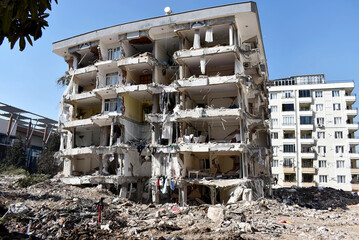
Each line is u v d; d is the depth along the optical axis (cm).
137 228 1524
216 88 2917
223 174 2820
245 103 3042
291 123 5950
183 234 1418
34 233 1329
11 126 5547
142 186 3164
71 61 3772
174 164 2762
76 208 1759
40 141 6462
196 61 3023
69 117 3584
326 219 2034
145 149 3006
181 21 2970
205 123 3059
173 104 3156
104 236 1366
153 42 3297
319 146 5766
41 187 2536
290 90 6106
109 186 3012
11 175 3544
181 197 2689
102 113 3278
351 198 3244
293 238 1423
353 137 5897
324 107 5925
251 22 2964
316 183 5578
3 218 1405
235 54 2833
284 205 2445
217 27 2952
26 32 555
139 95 3256
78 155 3469
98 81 3338
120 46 3316
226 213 1838
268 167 3684
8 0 482
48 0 541
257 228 1592
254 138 3381
